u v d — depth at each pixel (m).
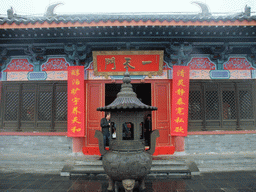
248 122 7.55
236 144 7.42
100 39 6.81
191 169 5.97
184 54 7.26
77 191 4.74
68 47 7.00
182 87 7.08
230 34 6.60
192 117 7.50
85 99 7.44
